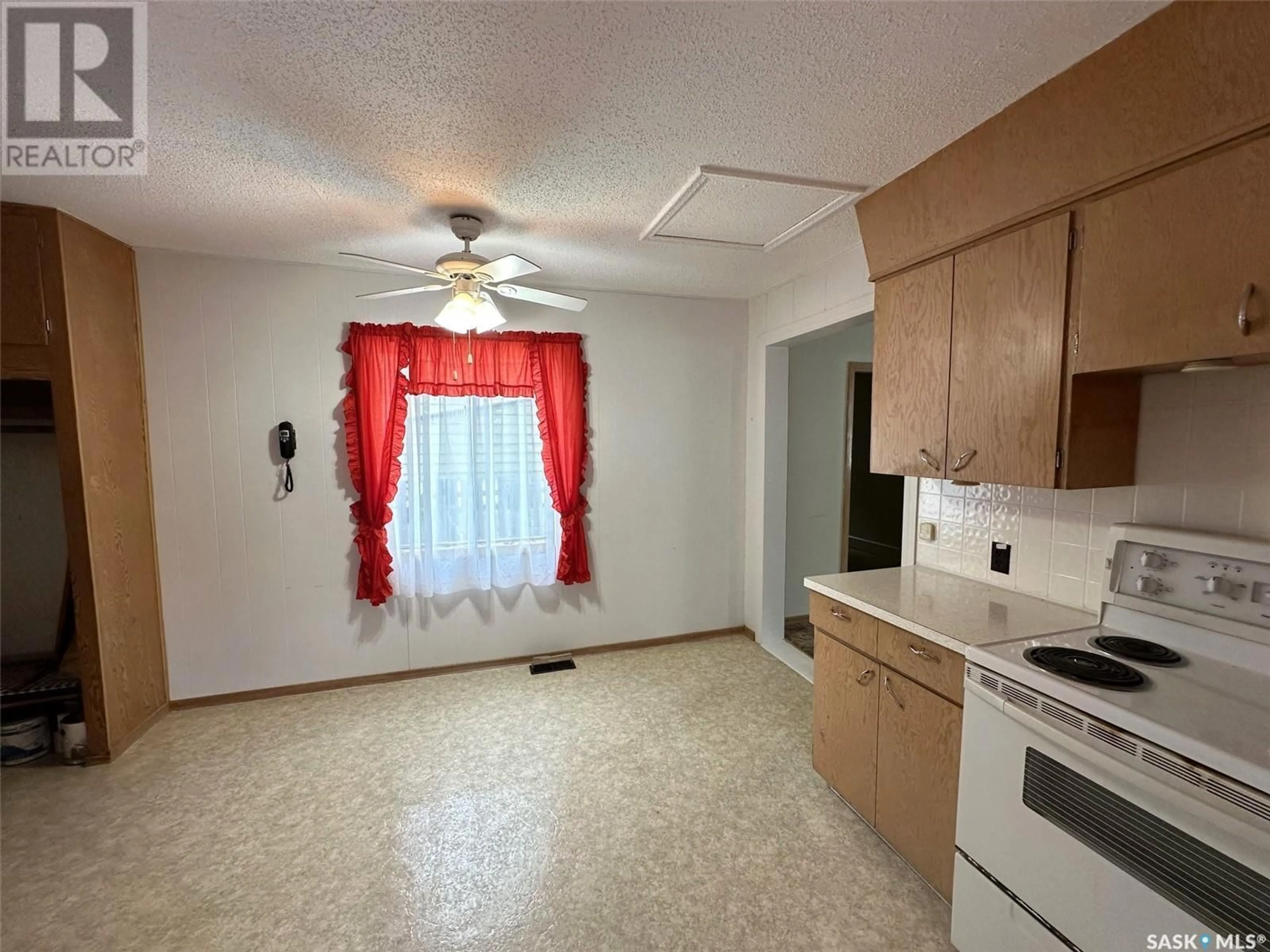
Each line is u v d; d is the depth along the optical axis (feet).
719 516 13.11
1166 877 3.51
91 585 8.02
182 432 9.52
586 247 9.07
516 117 5.37
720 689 10.63
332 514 10.37
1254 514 4.71
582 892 5.91
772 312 11.88
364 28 4.15
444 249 9.12
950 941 5.26
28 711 8.41
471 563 11.10
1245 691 4.08
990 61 4.58
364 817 7.07
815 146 5.95
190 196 7.09
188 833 6.79
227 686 10.02
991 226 5.76
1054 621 5.78
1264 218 3.71
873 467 7.59
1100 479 5.34
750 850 6.50
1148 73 4.19
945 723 5.45
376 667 10.82
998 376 5.75
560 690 10.60
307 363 10.05
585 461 11.84
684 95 5.04
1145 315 4.45
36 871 6.18
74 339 7.79
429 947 5.27
